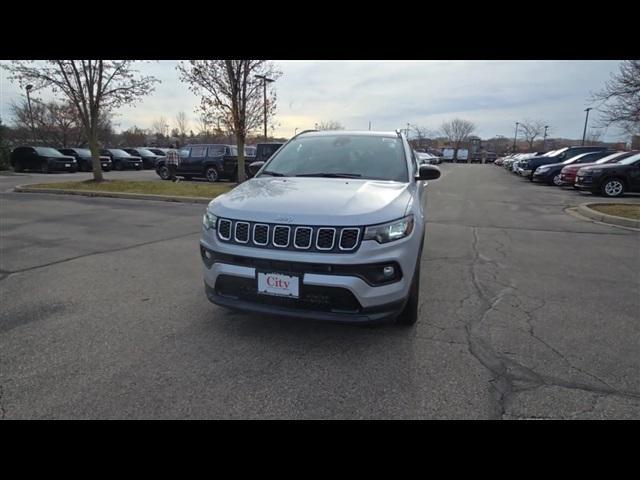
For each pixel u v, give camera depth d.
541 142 83.44
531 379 2.80
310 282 2.81
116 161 29.41
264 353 3.12
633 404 2.53
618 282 4.92
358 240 2.81
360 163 4.11
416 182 4.07
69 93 15.52
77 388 2.65
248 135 16.22
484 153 70.12
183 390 2.65
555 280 4.98
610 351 3.19
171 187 14.70
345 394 2.62
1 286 4.63
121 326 3.59
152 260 5.76
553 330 3.56
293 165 4.25
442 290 4.59
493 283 4.85
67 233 7.60
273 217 2.94
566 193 15.94
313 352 3.14
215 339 3.35
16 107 44.97
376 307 2.88
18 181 18.56
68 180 19.36
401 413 2.45
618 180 14.20
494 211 10.99
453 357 3.08
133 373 2.84
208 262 3.24
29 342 3.28
